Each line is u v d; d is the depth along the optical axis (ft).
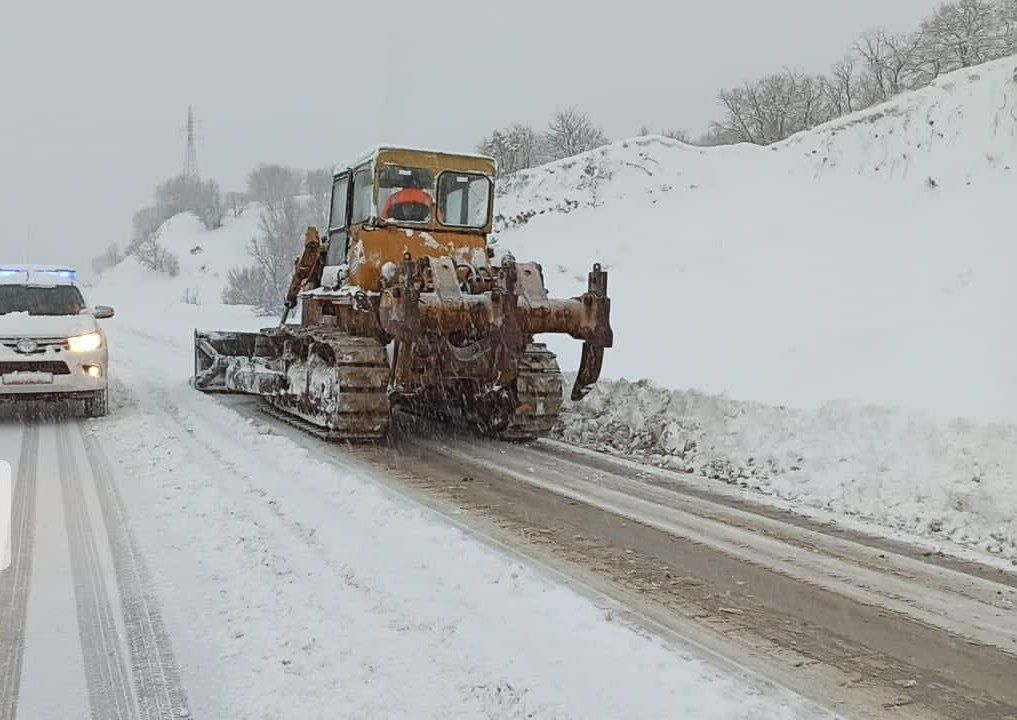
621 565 16.43
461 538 17.24
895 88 133.80
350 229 30.40
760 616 14.02
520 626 13.12
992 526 18.69
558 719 10.43
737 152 103.45
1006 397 25.82
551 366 29.89
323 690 11.12
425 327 25.48
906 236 60.44
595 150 115.24
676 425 27.63
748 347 42.50
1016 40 120.26
